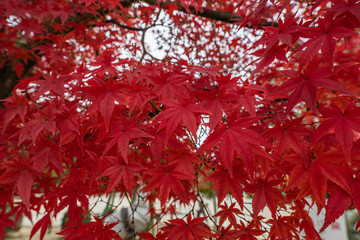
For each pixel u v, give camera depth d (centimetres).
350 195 90
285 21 107
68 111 126
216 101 115
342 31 88
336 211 90
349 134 85
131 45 262
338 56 181
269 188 119
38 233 354
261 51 129
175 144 118
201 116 140
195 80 190
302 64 94
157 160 111
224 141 104
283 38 102
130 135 113
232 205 150
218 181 125
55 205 140
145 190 124
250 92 143
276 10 163
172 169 128
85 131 147
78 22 324
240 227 148
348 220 401
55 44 289
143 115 146
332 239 370
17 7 217
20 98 132
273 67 288
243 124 105
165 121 112
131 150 178
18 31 258
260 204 116
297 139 102
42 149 129
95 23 337
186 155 127
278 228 155
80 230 129
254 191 120
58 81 132
